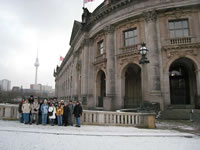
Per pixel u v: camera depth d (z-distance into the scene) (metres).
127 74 26.61
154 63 19.42
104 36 25.98
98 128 10.59
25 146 5.87
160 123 13.23
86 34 30.03
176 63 22.39
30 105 11.59
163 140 7.42
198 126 11.91
